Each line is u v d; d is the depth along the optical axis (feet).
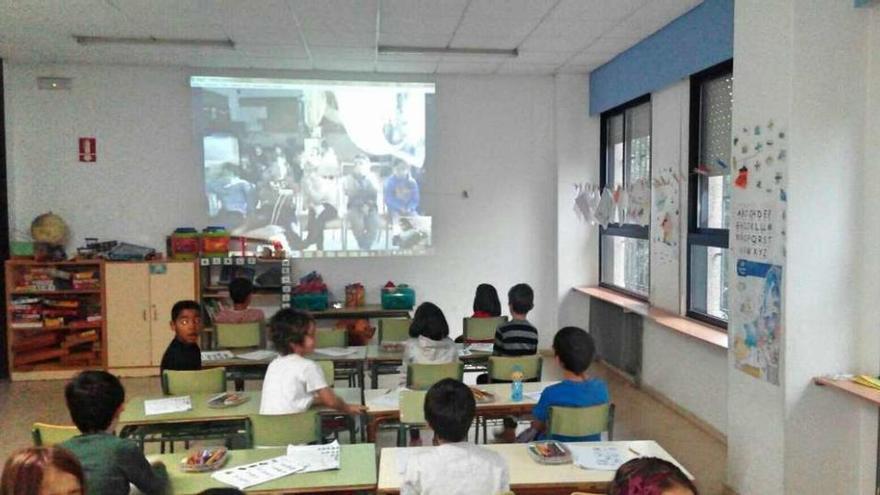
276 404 9.58
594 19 16.08
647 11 15.42
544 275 23.25
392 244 22.53
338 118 22.12
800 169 9.76
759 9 10.43
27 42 18.13
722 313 15.26
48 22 16.28
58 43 18.29
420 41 18.26
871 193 9.75
